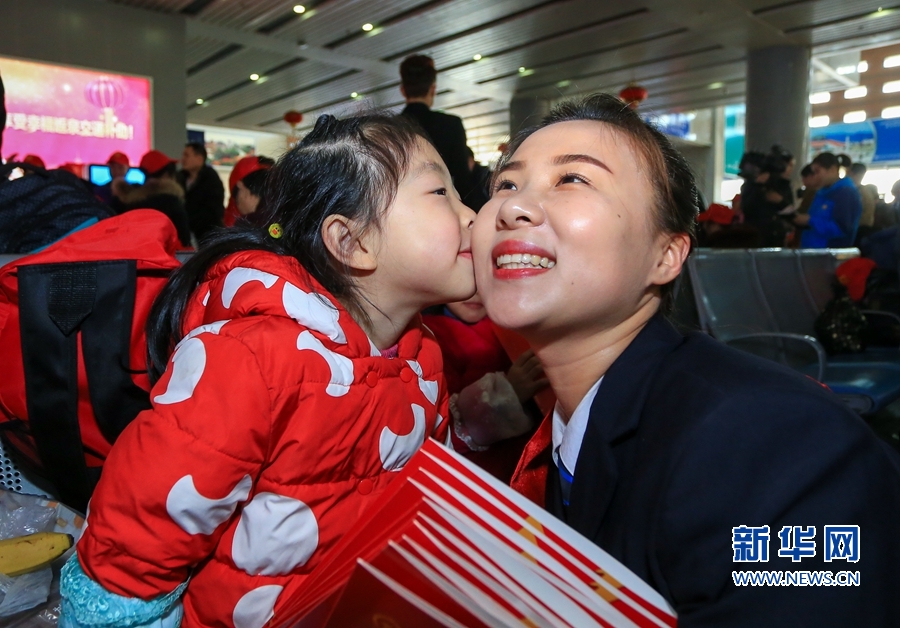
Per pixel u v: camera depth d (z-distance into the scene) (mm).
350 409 760
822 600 527
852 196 4504
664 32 8570
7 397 944
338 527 756
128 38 7957
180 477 655
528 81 11094
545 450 979
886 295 3713
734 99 12477
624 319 777
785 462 557
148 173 4426
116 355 931
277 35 8891
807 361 2908
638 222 728
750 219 4770
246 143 16078
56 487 993
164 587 692
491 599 466
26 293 917
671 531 588
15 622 769
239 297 773
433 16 8078
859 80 14719
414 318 986
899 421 2994
